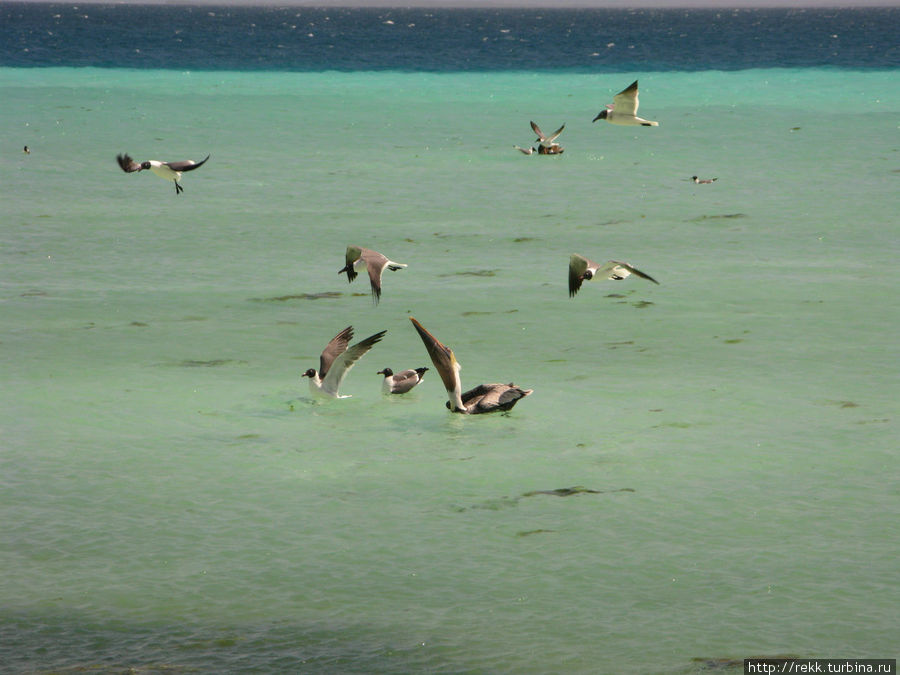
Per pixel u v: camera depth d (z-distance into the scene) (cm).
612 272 1719
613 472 1778
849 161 5006
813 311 2742
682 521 1602
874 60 12094
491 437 1939
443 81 9344
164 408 2086
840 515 1616
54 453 1864
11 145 5419
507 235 3647
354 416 2061
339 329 2620
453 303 2845
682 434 1939
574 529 1576
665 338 2531
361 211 4022
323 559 1494
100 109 6956
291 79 9475
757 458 1828
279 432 1970
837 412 2039
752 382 2219
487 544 1533
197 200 4203
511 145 5641
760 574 1442
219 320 2689
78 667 1220
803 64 11562
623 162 5100
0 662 1230
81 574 1449
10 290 2939
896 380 2219
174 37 18525
